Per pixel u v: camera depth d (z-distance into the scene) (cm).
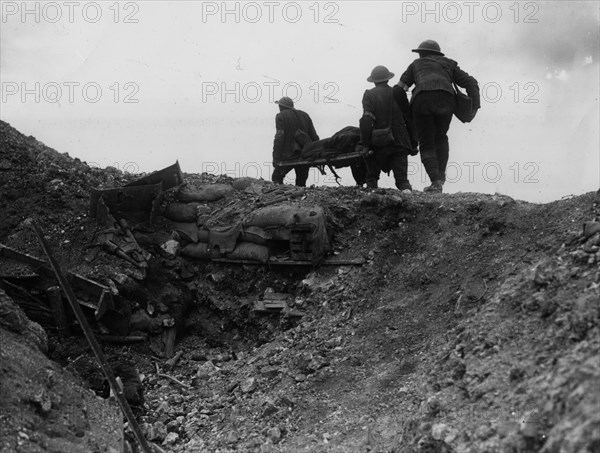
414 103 1028
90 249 918
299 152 1124
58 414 620
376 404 693
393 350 757
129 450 668
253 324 897
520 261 769
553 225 799
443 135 1058
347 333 798
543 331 579
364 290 847
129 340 880
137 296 902
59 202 972
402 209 914
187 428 751
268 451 673
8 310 703
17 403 589
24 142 1098
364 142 1028
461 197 923
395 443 620
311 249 891
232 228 939
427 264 840
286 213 912
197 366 871
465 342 627
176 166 984
